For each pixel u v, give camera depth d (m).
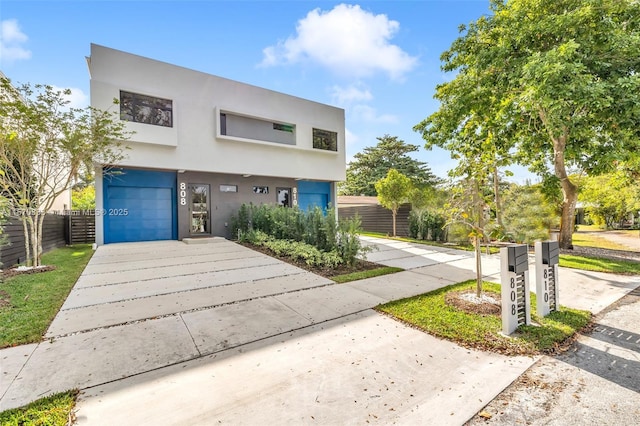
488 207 5.05
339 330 3.77
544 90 6.91
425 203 13.50
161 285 5.74
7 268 7.10
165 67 11.18
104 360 2.96
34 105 6.99
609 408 2.27
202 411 2.23
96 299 4.87
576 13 7.36
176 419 2.14
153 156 10.94
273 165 14.15
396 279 6.42
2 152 6.93
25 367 2.80
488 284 5.97
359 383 2.62
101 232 10.62
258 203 14.36
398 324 3.97
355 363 2.96
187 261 7.98
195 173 12.54
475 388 2.54
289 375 2.74
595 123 8.07
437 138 11.82
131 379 2.64
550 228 10.73
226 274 6.64
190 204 12.41
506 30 8.76
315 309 4.52
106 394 2.42
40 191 7.48
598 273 7.13
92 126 8.04
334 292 5.41
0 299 4.79
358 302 4.85
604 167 9.57
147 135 10.61
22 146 6.98
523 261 3.74
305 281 6.13
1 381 2.57
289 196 15.58
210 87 12.29
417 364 2.95
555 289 4.42
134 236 11.52
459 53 10.59
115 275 6.47
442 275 6.83
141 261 7.92
